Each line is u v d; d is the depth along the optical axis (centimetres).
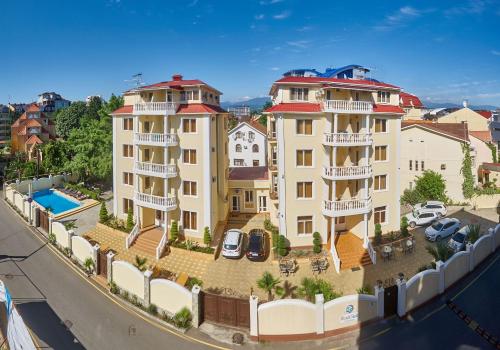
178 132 3381
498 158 5672
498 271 2678
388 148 3400
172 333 2030
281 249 2997
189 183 3391
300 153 3156
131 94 3872
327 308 1944
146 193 3741
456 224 3512
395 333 1978
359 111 3097
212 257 3030
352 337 1953
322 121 3148
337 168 3070
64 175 6028
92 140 5331
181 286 2136
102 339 1978
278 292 2438
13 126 8906
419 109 7088
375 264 2936
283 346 1902
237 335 1970
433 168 4653
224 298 2041
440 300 2303
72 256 3108
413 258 3047
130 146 3809
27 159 7388
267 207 4212
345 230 3491
